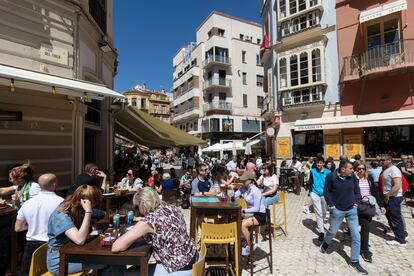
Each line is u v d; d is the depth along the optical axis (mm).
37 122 7031
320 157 6973
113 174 11562
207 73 38750
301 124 15555
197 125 40875
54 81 5785
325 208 6754
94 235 3559
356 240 5043
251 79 39562
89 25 8742
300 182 14742
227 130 37062
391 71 13570
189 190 11117
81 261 3014
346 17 15656
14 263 4273
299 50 17578
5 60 6395
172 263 3170
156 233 3186
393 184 6207
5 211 4250
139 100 70062
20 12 6691
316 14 16859
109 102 11297
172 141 13195
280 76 18625
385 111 14133
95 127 10359
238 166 17375
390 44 13984
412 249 5922
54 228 3314
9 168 6418
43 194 3938
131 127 13359
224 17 39250
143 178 13812
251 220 5262
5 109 6449
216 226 4500
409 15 13523
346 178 5355
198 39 43250
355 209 5246
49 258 3324
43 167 7094
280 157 18359
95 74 9422
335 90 16047
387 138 14312
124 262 2988
